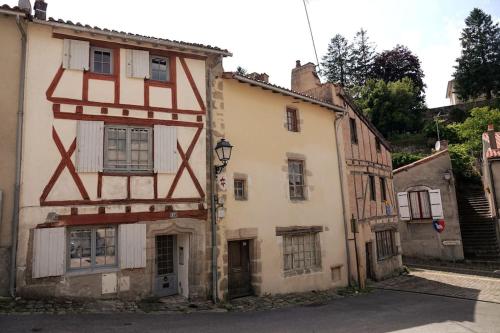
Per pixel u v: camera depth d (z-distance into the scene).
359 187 14.23
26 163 7.61
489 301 10.23
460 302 10.12
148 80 9.09
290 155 11.77
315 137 12.75
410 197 18.75
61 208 7.75
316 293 11.27
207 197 9.48
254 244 10.37
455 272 15.86
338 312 8.69
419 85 39.78
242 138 10.56
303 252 11.69
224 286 9.41
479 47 38.81
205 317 7.70
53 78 8.09
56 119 7.98
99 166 8.20
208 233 9.37
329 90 13.81
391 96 33.66
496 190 16.03
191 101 9.55
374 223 14.73
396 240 16.36
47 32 8.19
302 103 12.56
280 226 11.04
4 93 7.68
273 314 8.38
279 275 10.74
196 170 9.34
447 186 18.11
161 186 8.84
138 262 8.33
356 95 37.25
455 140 29.97
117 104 8.61
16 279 7.25
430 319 8.00
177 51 9.55
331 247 12.38
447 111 35.78
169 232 8.83
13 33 7.93
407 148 31.25
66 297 7.60
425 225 18.38
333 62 45.44
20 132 7.64
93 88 8.45
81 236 8.06
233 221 9.95
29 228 7.46
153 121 8.95
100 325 6.38
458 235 17.61
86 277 7.84
